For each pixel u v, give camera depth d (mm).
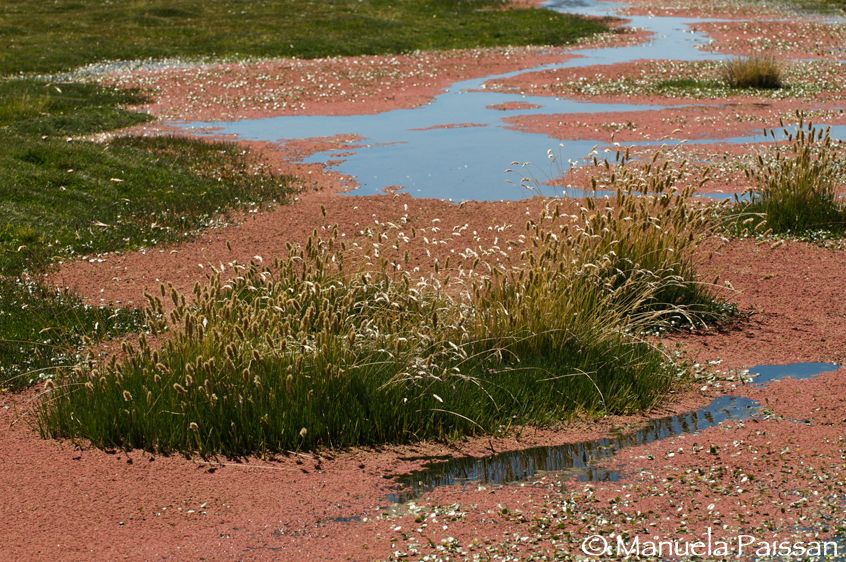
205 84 30781
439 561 6441
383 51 37312
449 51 37156
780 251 13914
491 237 14797
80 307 11812
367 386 8844
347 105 27797
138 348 10539
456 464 8078
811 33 40469
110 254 14484
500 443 8484
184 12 44188
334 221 16156
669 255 11508
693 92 28344
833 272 13008
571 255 10922
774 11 48375
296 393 8648
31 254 14211
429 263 13336
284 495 7512
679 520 6957
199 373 8773
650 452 8180
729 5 50969
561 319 10016
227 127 25094
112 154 19969
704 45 38344
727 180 18078
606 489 7500
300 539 6832
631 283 11125
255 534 6910
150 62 35062
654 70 32062
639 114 25234
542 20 44156
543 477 7781
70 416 8688
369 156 21359
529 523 6965
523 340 9914
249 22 42000
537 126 24078
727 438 8367
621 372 9648
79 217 16109
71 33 39406
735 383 9695
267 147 22484
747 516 6992
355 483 7723
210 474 7887
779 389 9445
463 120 25297
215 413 8445
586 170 19156
